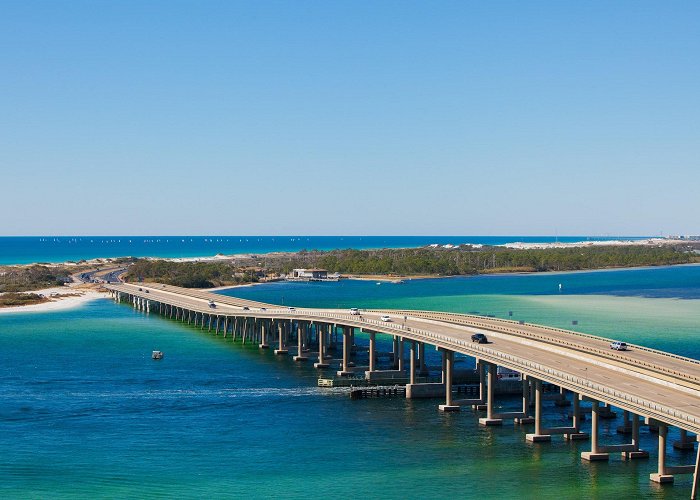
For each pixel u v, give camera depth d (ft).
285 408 380.78
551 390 418.51
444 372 414.21
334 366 506.07
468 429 341.82
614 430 339.57
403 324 476.54
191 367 495.00
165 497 256.93
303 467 288.51
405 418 362.12
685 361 353.51
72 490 262.67
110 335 642.63
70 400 391.04
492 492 261.85
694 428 231.50
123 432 333.42
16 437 323.57
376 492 262.47
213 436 328.90
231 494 260.21
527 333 432.66
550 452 306.35
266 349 578.66
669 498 253.85
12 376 451.94
